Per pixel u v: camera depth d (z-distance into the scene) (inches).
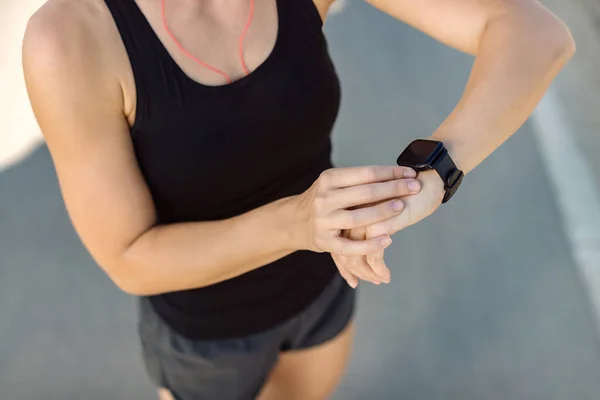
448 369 91.8
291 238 41.2
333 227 37.8
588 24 162.6
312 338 61.9
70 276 106.0
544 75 45.3
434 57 154.2
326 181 38.3
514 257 105.1
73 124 41.3
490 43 46.4
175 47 44.2
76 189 43.8
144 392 90.8
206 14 45.1
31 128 133.8
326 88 50.5
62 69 40.1
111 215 44.3
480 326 96.6
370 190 37.3
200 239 44.3
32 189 120.5
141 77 43.2
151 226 46.1
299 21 48.4
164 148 45.7
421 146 41.1
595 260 103.8
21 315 100.4
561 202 113.2
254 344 57.2
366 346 95.1
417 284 102.7
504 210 112.6
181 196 48.6
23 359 94.9
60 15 40.6
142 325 59.8
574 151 123.0
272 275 54.6
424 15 50.3
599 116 131.4
